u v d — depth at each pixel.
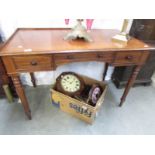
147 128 1.35
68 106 1.36
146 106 1.60
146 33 1.54
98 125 1.34
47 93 1.68
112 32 1.40
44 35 1.19
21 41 1.04
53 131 1.26
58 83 1.39
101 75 1.94
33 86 1.77
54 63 0.99
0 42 1.26
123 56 1.09
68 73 1.42
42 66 0.98
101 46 1.04
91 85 1.51
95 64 1.79
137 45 1.11
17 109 1.45
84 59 1.04
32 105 1.51
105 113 1.47
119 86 1.82
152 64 1.68
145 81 1.85
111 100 1.65
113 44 1.10
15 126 1.28
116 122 1.38
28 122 1.32
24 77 1.70
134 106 1.59
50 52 0.91
